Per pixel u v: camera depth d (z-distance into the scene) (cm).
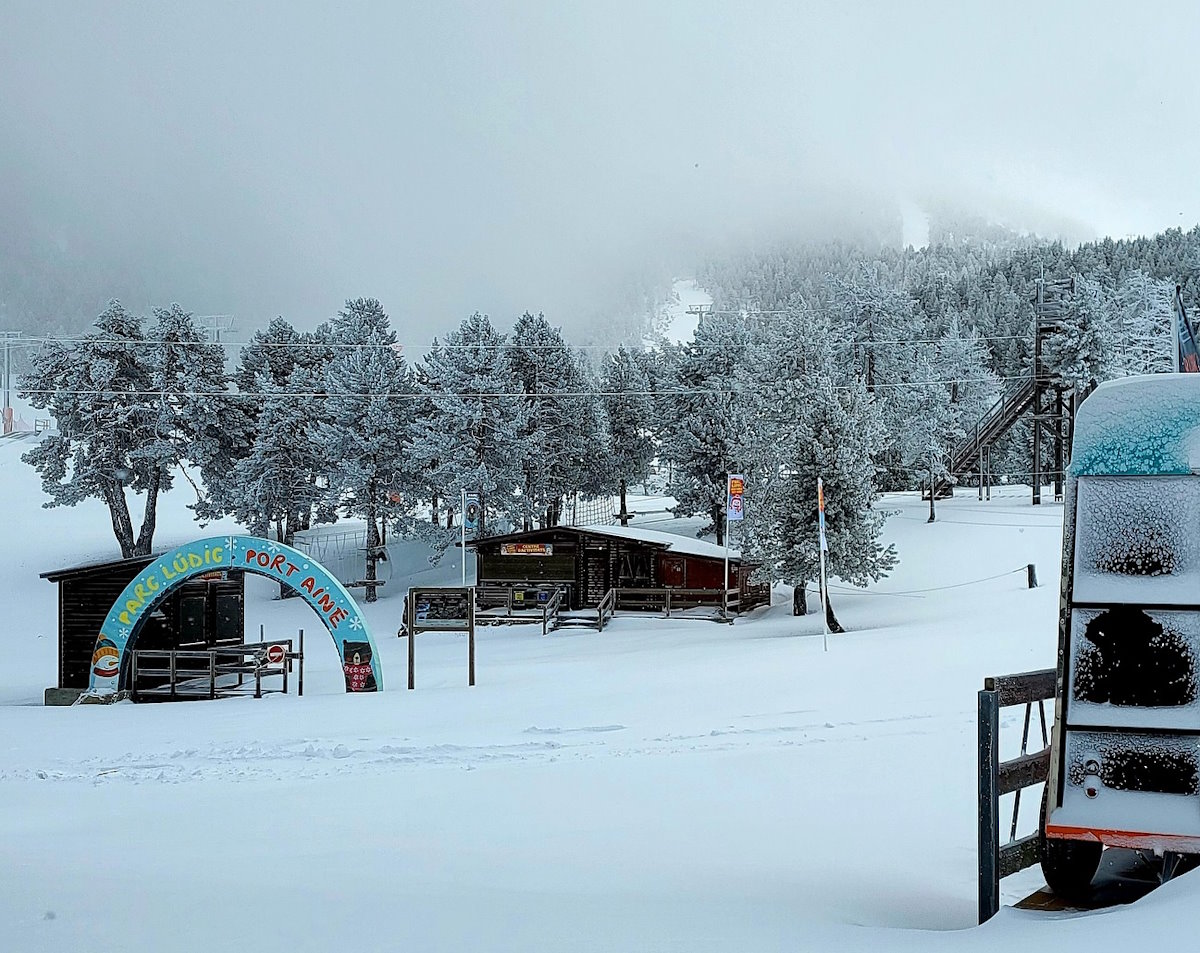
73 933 493
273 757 1489
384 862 749
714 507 6175
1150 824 498
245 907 553
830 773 1095
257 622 5119
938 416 6397
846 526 4122
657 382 7231
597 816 948
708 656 2864
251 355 6862
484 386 5953
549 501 6606
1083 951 401
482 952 449
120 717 2125
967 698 1664
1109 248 12938
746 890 621
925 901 600
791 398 4316
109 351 6134
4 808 1166
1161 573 515
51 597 5712
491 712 1917
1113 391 538
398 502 6025
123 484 6206
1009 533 5434
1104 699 516
